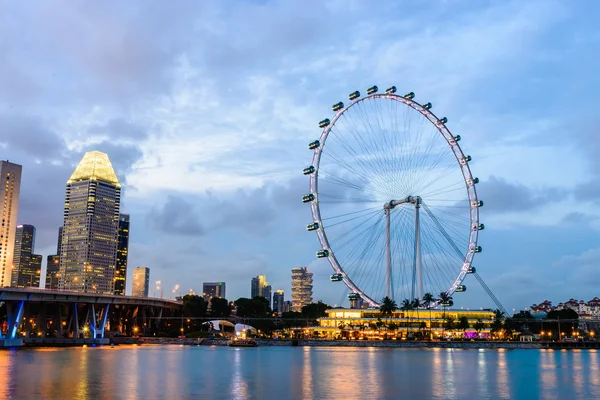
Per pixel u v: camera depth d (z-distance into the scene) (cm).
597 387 11325
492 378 12825
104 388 10144
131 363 16012
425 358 19838
